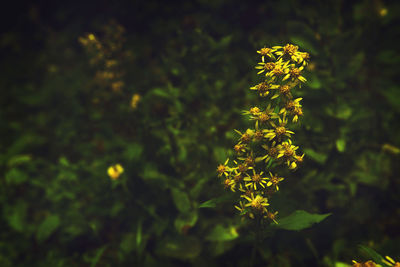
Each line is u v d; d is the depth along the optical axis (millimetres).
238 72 3010
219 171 1663
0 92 3898
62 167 2852
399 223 2537
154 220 2662
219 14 3443
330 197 2646
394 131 2607
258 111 1575
